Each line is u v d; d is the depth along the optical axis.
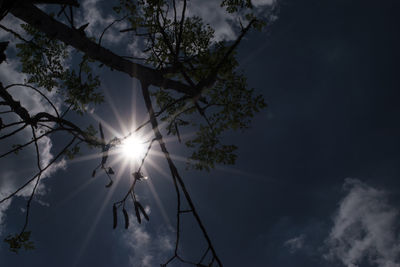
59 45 5.61
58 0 3.01
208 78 4.91
